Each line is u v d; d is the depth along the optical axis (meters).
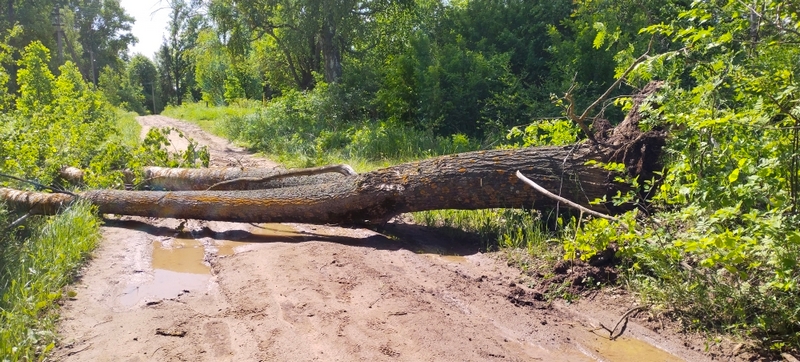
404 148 11.27
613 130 5.76
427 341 3.56
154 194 6.55
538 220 5.83
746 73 4.04
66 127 9.80
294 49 18.14
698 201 3.92
